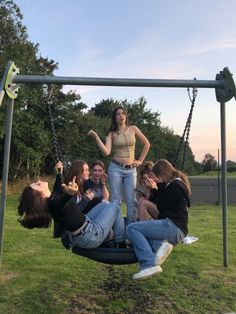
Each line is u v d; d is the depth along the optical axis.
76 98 35.50
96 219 4.61
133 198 5.55
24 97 21.27
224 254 6.44
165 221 4.58
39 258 6.82
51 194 4.48
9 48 23.05
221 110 6.07
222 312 4.99
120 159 5.62
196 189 27.05
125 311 4.99
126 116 5.67
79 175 4.89
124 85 5.69
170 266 6.45
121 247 4.87
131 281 5.89
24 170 27.19
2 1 22.89
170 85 5.68
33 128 24.12
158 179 4.81
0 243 5.70
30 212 4.29
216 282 5.80
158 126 40.03
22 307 4.98
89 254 4.64
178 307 5.09
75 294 5.41
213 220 11.67
